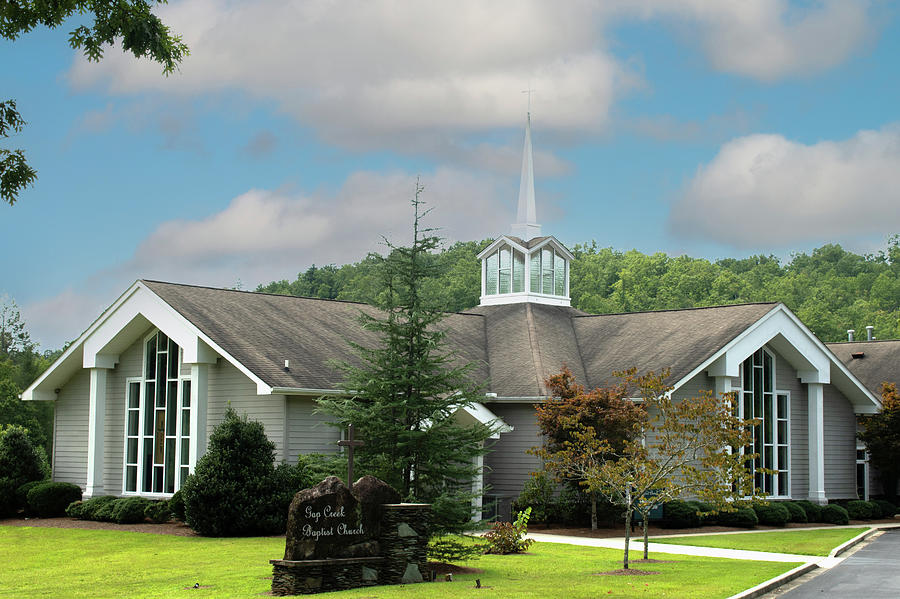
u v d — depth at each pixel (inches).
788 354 1556.3
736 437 903.7
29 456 1417.3
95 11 703.1
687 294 4094.5
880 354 1937.7
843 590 783.7
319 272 3742.6
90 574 856.3
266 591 717.9
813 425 1572.3
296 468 1150.3
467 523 850.8
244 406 1226.6
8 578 845.2
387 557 761.6
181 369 1307.8
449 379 906.7
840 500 1621.6
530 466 1368.1
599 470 961.5
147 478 1332.4
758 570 869.2
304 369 1218.6
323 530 721.0
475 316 1644.9
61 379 1439.5
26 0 699.4
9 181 727.7
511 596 696.4
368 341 1389.0
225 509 1096.2
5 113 721.0
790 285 4763.8
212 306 1307.8
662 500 943.7
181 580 797.2
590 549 1049.5
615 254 4687.5
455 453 852.6
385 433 835.4
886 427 1635.1
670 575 828.0
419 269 859.4
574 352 1537.9
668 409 934.4
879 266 5812.0
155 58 729.0
